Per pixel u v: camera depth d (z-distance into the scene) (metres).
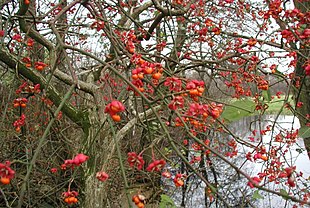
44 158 4.52
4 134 4.25
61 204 4.03
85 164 2.82
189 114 1.78
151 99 2.47
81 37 4.78
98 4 2.42
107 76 2.84
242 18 4.63
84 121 3.04
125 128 2.98
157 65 1.78
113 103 1.44
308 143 4.78
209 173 5.71
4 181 1.27
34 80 3.11
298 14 2.48
